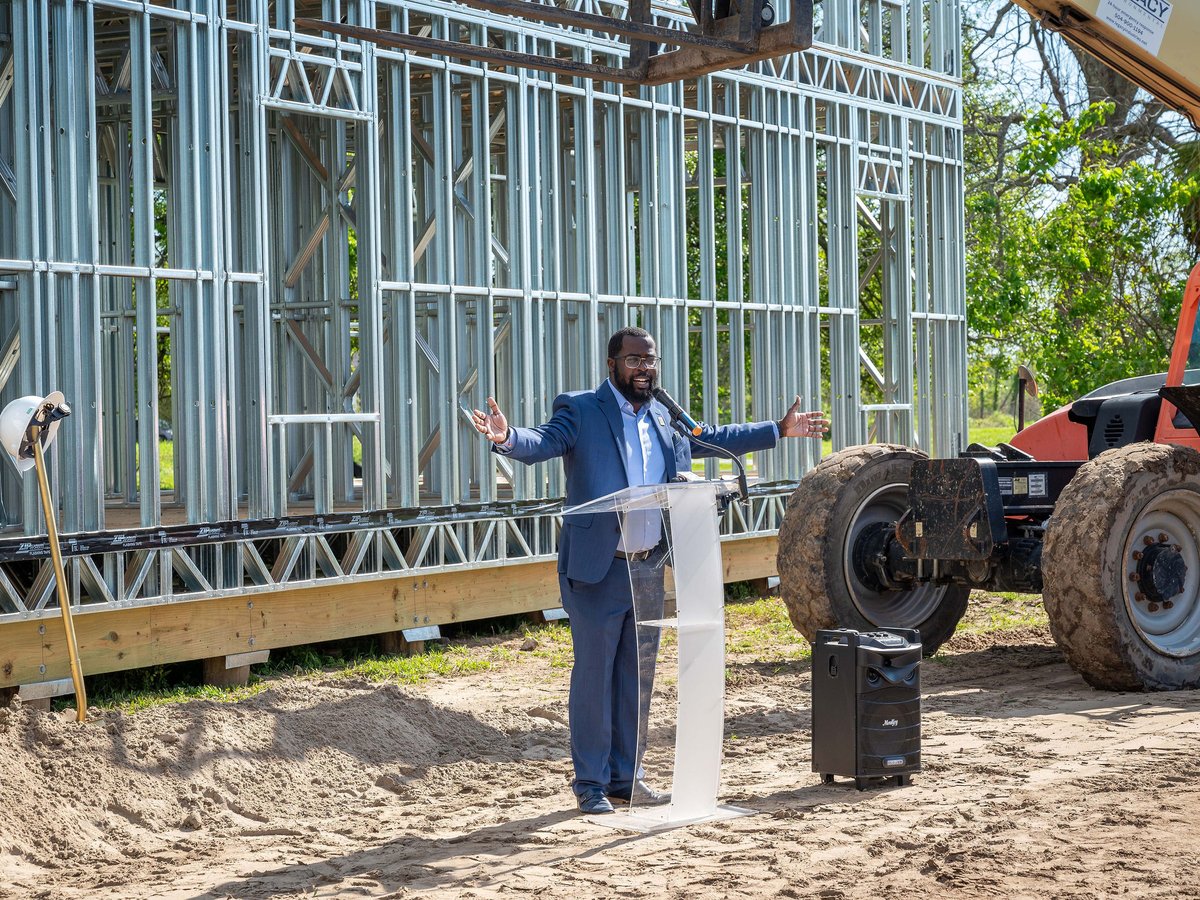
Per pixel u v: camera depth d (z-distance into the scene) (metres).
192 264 8.44
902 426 13.96
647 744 5.36
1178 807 4.86
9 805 5.54
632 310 11.41
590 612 5.43
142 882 4.92
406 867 4.81
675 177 11.57
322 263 12.36
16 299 8.91
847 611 8.44
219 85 8.60
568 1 10.70
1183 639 7.64
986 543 7.90
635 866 4.57
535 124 10.52
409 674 8.91
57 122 7.83
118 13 10.36
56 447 7.82
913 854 4.46
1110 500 7.30
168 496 12.83
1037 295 20.16
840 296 13.21
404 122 9.76
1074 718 6.70
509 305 10.44
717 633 5.35
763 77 12.31
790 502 8.61
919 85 14.16
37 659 7.60
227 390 8.59
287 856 5.20
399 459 9.98
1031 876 4.16
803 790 5.61
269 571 9.05
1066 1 7.31
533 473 10.54
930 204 14.59
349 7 9.38
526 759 6.82
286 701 6.96
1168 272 20.02
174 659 8.24
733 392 12.17
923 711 7.10
